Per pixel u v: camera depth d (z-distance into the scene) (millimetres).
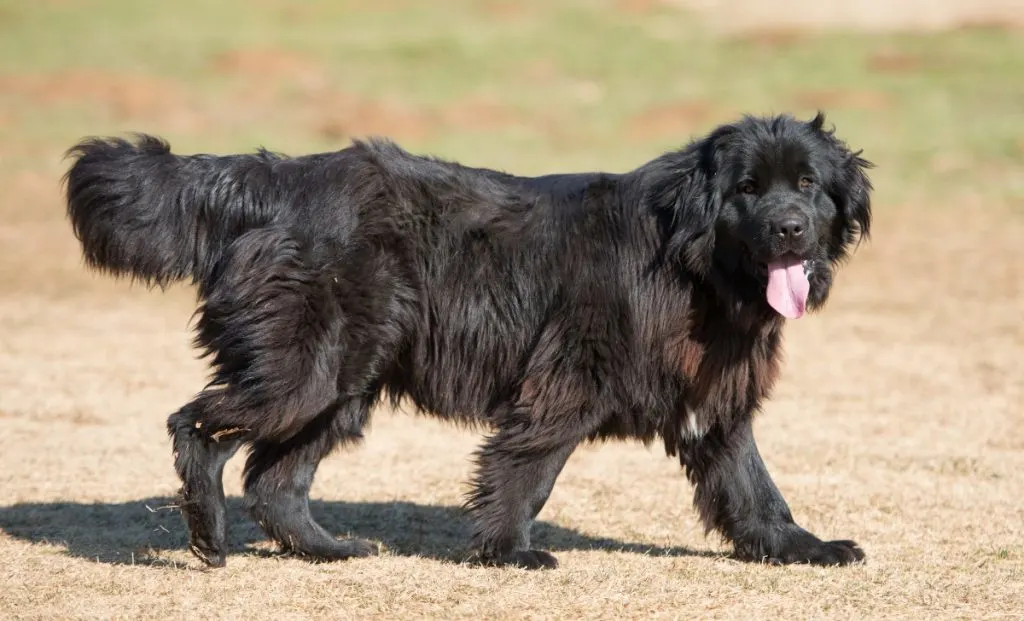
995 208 31562
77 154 10531
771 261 9898
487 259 10422
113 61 45062
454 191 10586
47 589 9367
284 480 10508
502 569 10094
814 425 15938
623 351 10117
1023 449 14758
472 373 10555
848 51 46969
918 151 36062
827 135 10406
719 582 9828
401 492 13039
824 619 8938
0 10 50906
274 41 48719
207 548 10008
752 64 45875
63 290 24875
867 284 25641
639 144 37594
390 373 10711
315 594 9398
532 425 10172
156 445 14586
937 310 23406
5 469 13344
